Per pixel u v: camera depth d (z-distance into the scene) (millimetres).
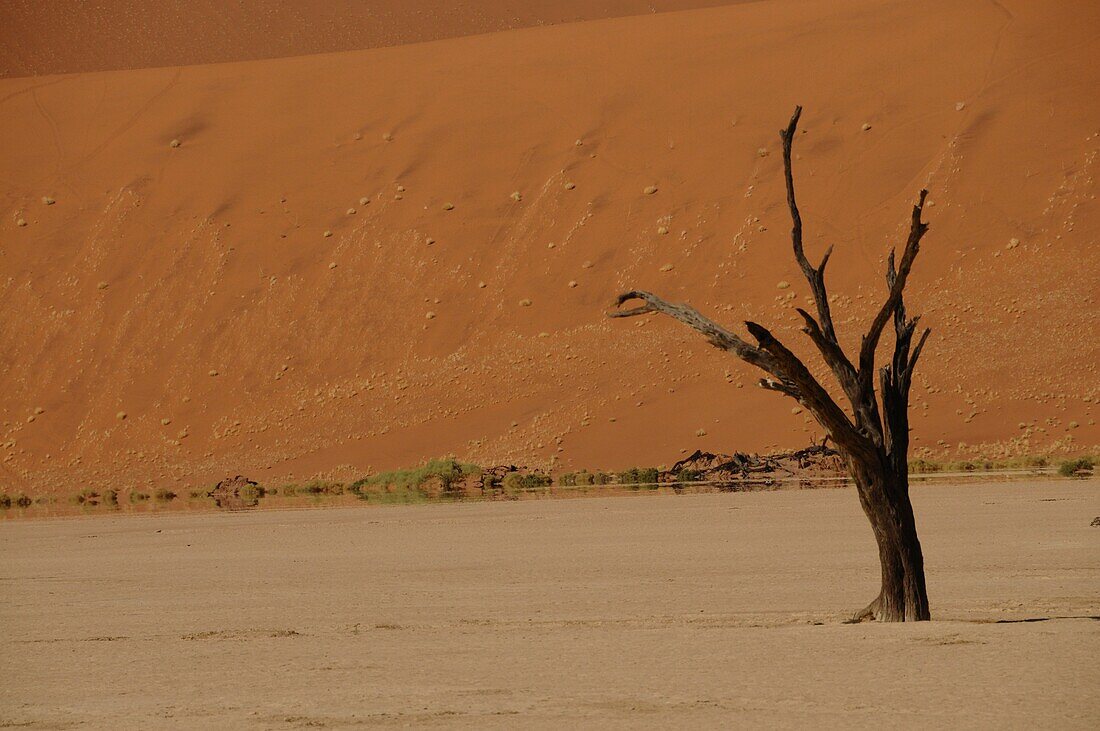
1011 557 70000
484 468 196375
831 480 158375
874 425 47156
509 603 58531
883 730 27984
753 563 72062
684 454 190750
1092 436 179125
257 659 43594
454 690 35656
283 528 116250
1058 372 194750
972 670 35188
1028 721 28422
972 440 183250
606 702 32812
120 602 65812
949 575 63031
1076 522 89062
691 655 40250
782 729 28531
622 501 133875
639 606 55531
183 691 37562
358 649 45188
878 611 47375
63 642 50875
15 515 165625
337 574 75312
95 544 107062
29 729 32406
